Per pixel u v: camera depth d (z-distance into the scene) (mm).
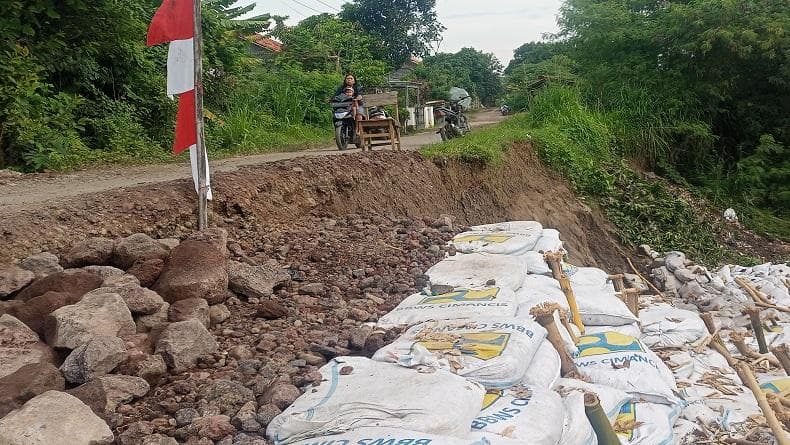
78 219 5703
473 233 7074
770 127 16562
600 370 4020
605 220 13156
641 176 15023
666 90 16172
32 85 10812
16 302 4246
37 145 10500
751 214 15148
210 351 4051
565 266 6129
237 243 6086
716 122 16828
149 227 6043
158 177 9305
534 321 4020
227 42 17688
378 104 16984
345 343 4172
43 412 2768
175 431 3156
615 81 16609
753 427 3896
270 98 19734
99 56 13508
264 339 4293
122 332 3967
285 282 5473
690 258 12656
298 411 2963
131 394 3436
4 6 11500
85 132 12766
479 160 11414
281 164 8180
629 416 3721
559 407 3246
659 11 17375
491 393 3270
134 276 4680
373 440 2512
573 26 17656
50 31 12500
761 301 6820
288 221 7336
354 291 5590
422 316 4281
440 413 2723
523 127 15359
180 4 5809
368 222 7891
